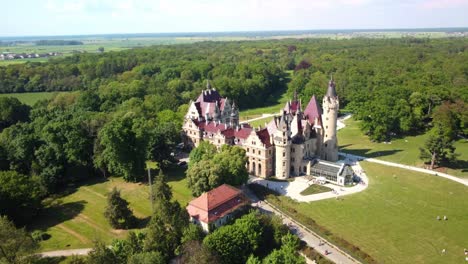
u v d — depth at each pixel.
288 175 146.25
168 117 194.88
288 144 142.00
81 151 149.75
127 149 142.12
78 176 149.62
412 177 144.62
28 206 114.25
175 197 128.62
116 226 110.75
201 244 87.81
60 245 102.62
